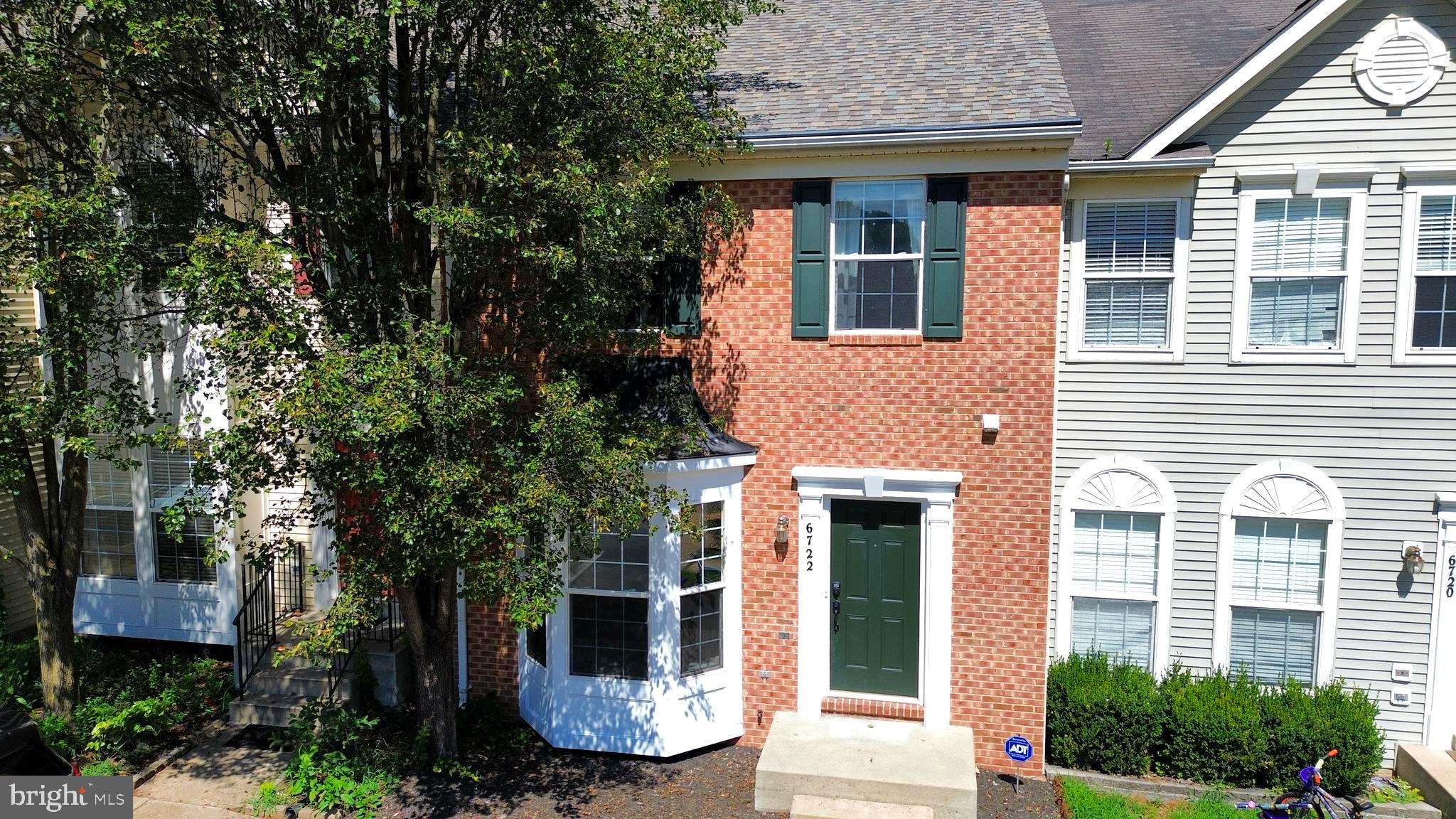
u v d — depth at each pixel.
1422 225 8.74
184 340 10.60
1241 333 9.16
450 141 6.59
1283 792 8.42
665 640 8.88
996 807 8.09
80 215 6.58
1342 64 8.75
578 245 6.96
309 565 11.02
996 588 8.76
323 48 6.45
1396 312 8.80
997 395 8.62
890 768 8.01
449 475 6.22
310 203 6.90
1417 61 8.57
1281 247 9.06
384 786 8.18
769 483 9.18
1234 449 9.25
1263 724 8.62
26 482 9.12
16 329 10.38
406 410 5.84
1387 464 8.91
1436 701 8.93
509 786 8.36
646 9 7.55
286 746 9.01
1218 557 9.34
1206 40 11.33
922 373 8.77
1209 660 9.48
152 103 7.20
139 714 9.06
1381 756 8.46
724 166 8.95
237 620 9.78
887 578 9.16
